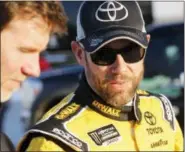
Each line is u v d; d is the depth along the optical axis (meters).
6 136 2.59
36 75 2.38
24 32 2.31
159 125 3.63
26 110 8.66
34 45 2.34
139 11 3.45
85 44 3.38
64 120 3.31
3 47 2.29
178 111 8.38
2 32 2.29
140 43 3.34
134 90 3.43
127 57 3.36
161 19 10.09
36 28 2.34
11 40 2.30
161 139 3.59
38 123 3.30
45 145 3.19
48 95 8.88
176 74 8.68
